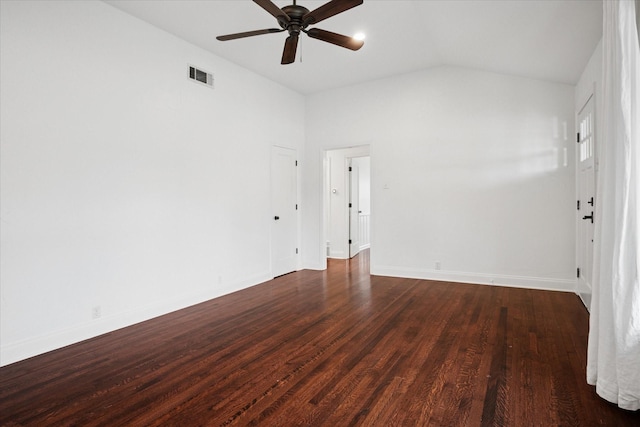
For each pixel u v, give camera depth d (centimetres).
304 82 548
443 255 506
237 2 325
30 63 272
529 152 452
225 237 452
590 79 348
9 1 261
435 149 506
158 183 369
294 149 588
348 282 507
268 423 185
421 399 206
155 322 347
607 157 202
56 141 288
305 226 612
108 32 324
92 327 311
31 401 208
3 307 258
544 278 448
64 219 293
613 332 196
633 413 190
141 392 217
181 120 394
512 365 246
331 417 190
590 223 352
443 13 345
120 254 334
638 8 201
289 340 297
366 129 554
